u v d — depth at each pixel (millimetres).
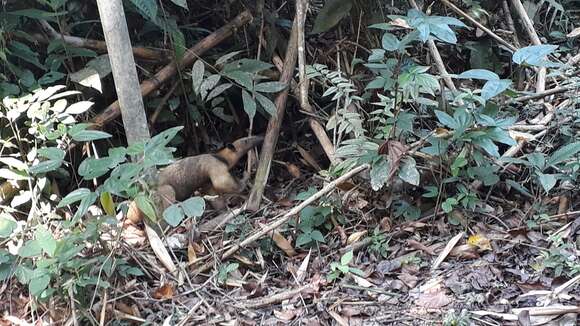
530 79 3777
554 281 2631
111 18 2855
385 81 3033
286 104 3656
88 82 3244
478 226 3008
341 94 3338
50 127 2969
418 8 3748
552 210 3057
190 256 2949
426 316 2564
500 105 3428
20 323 2697
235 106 3852
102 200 2779
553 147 3287
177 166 3268
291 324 2607
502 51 3979
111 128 3545
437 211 3074
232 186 3338
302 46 3518
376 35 3680
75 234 2693
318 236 3002
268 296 2752
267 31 3748
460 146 3098
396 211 3125
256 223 3172
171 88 3623
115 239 2826
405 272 2816
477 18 3871
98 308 2643
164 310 2721
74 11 3500
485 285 2678
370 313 2613
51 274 2578
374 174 2959
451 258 2869
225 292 2809
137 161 2768
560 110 3363
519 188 3092
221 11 3863
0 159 2855
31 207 3090
